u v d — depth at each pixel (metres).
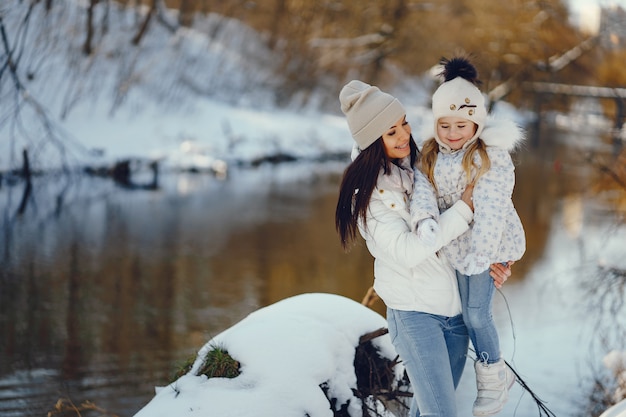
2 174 17.20
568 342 7.64
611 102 10.45
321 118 29.97
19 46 19.81
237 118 25.38
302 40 30.56
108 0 22.78
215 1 30.64
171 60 24.98
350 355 3.92
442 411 3.14
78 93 20.42
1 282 9.82
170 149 21.27
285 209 16.14
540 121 27.22
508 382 3.36
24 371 6.81
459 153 3.20
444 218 3.07
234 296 9.56
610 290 7.77
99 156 19.28
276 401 3.52
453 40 30.11
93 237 12.67
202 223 14.22
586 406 6.18
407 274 3.20
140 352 7.39
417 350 3.18
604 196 16.53
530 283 10.27
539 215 15.62
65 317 8.45
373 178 3.20
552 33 20.88
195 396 3.57
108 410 6.06
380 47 31.69
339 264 11.46
